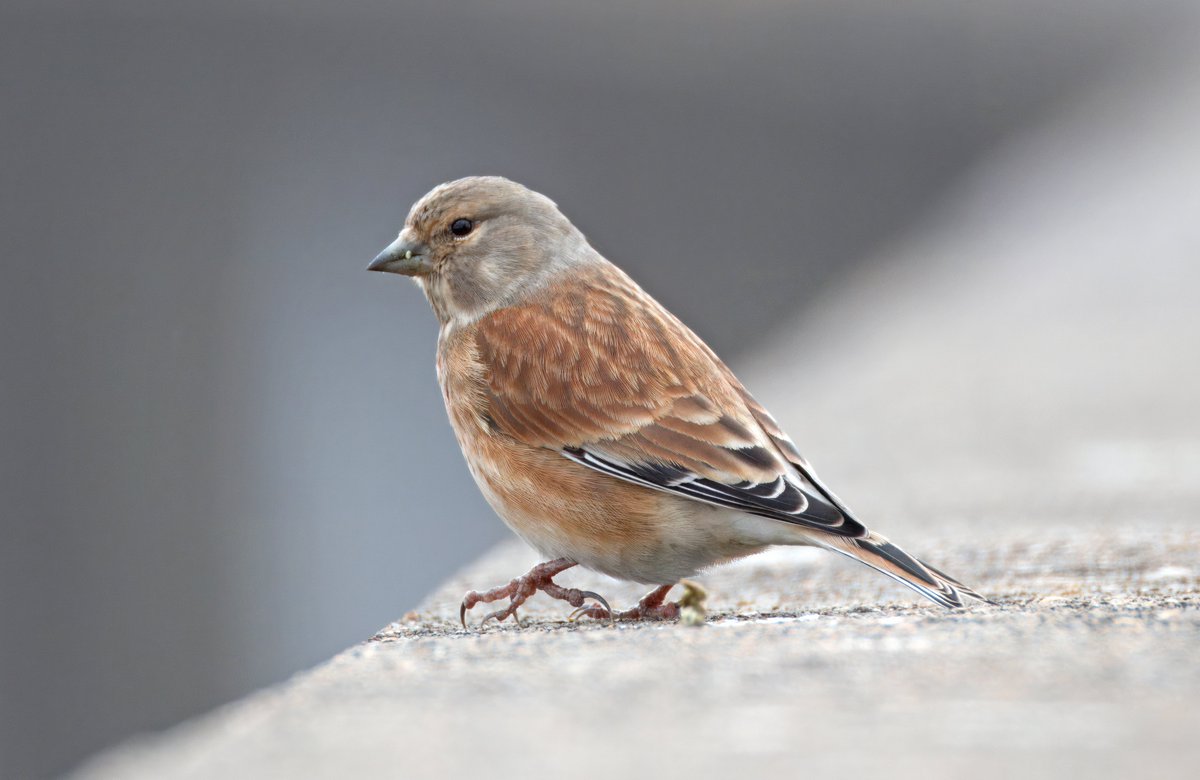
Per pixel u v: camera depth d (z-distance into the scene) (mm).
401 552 12273
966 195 26469
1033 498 8539
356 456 12500
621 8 19938
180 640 10383
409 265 7422
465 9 17031
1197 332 14609
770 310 21703
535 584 6328
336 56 14680
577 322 6840
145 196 12125
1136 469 9219
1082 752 3271
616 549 6449
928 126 28484
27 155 11633
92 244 11602
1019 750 3299
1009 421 11133
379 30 15445
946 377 13047
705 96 21484
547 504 6547
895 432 10914
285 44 13977
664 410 6434
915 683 3938
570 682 4125
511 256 7301
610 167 19359
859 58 26609
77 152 11891
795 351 15094
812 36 25188
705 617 5578
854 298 18406
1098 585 5941
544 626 5734
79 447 10609
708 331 20359
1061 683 3891
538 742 3512
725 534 6332
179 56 12867
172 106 12711
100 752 9781
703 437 6348
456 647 4789
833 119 24953
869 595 6207
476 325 7051
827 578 6789
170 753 3777
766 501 6094
